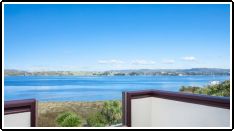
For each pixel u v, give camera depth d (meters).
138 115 2.74
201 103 2.18
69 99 26.94
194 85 27.42
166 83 27.78
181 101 2.40
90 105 26.59
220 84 26.50
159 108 2.73
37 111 2.06
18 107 1.93
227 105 1.94
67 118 14.23
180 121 2.42
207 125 2.11
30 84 26.52
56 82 27.02
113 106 19.53
